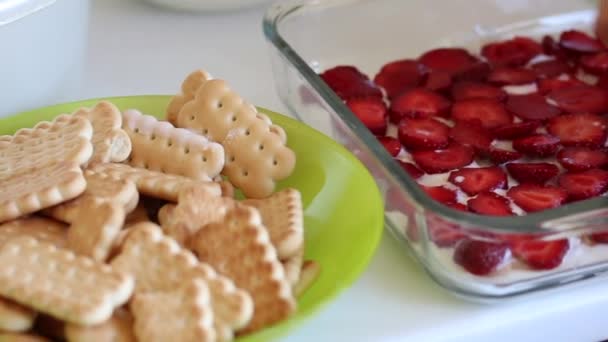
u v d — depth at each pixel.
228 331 0.59
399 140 0.81
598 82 0.88
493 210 0.74
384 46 0.92
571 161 0.79
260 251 0.62
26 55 0.73
